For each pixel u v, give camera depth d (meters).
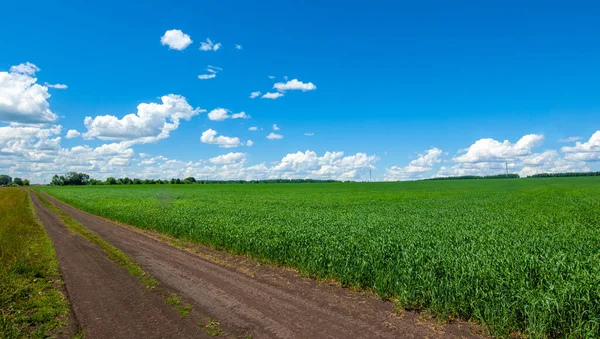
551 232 16.62
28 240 17.95
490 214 26.02
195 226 19.45
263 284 10.77
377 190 84.19
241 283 10.88
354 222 20.09
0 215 29.56
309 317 8.13
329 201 44.91
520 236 15.16
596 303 6.88
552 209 30.00
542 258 10.30
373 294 9.80
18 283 10.57
